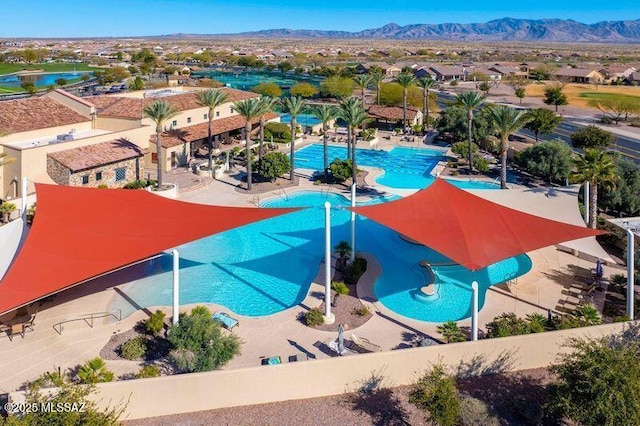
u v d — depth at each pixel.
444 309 26.61
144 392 18.16
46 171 42.97
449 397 17.48
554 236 26.58
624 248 33.88
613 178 35.69
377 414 18.67
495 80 169.25
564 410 17.45
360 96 118.56
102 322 24.27
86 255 23.38
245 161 59.47
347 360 19.55
